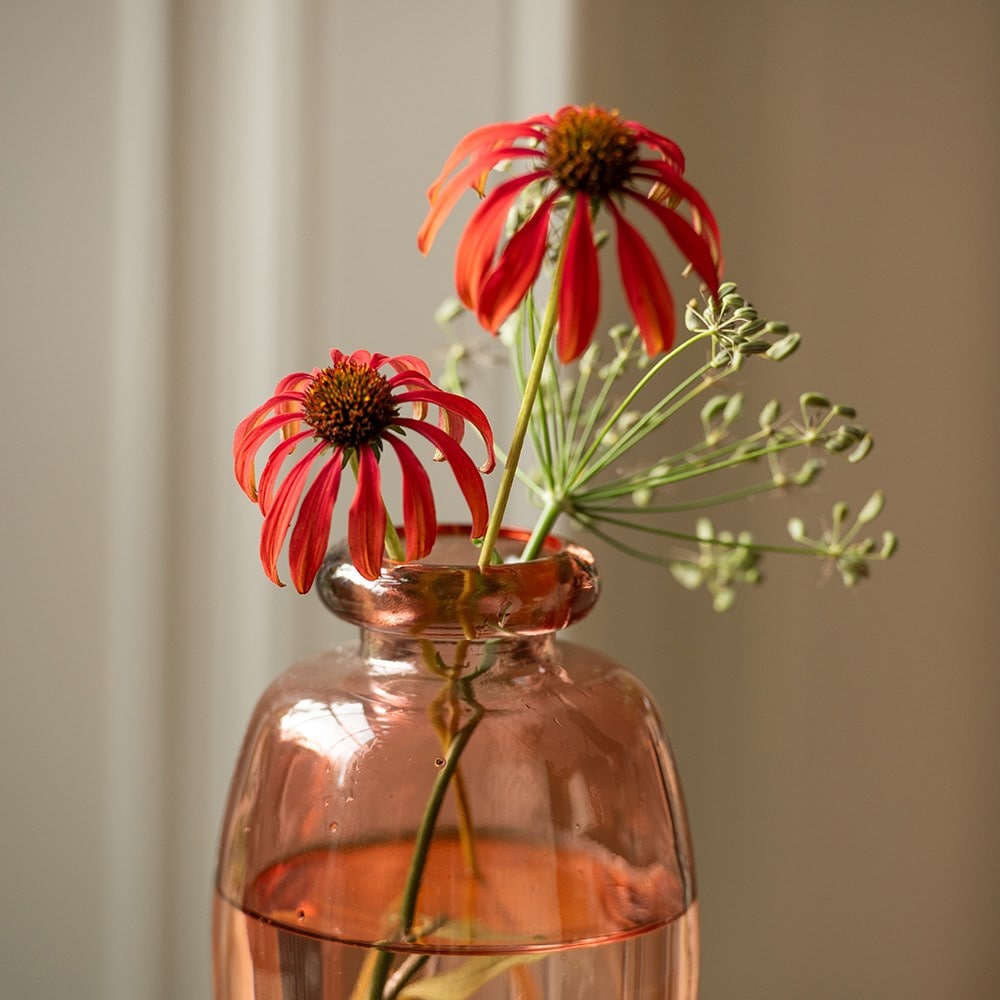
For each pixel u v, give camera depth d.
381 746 0.65
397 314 1.00
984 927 1.12
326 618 1.03
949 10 1.02
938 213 1.04
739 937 1.09
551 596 0.65
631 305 0.59
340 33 0.97
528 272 0.59
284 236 0.98
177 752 1.03
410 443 1.00
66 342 0.97
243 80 0.97
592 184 0.60
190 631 1.01
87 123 0.96
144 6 0.95
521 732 0.65
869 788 1.09
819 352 1.03
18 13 0.94
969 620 1.08
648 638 1.05
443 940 0.64
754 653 1.07
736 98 1.01
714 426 1.03
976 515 1.07
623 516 1.04
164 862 1.04
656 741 0.69
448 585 0.64
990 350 1.06
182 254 0.98
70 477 0.98
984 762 1.10
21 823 1.01
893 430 1.05
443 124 0.99
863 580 1.06
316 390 0.62
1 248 0.96
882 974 1.11
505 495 0.64
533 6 0.98
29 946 1.02
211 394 0.99
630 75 1.00
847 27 1.01
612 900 0.65
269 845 0.66
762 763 1.08
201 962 1.05
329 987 0.65
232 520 1.01
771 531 1.05
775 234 1.02
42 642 1.00
